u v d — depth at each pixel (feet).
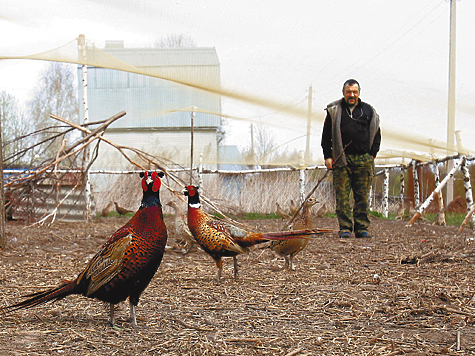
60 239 27.91
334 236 29.66
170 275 18.28
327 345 10.40
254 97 23.07
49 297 11.18
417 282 16.38
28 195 33.71
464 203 45.03
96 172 43.50
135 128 50.19
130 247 10.77
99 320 12.16
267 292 15.30
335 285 16.22
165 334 11.03
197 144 50.19
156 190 11.16
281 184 48.08
